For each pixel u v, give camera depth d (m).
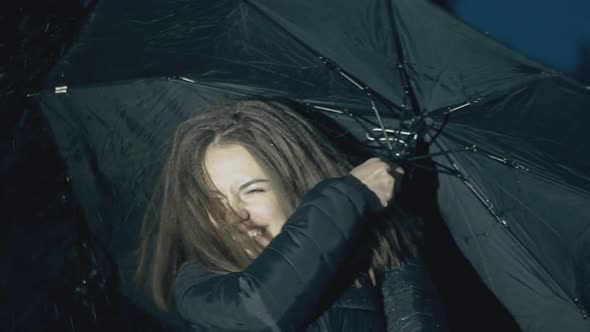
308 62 2.04
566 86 1.91
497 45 1.91
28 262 2.52
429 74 1.97
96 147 2.09
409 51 1.98
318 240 1.57
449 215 2.08
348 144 2.01
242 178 1.79
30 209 2.53
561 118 1.94
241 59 2.04
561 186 1.94
